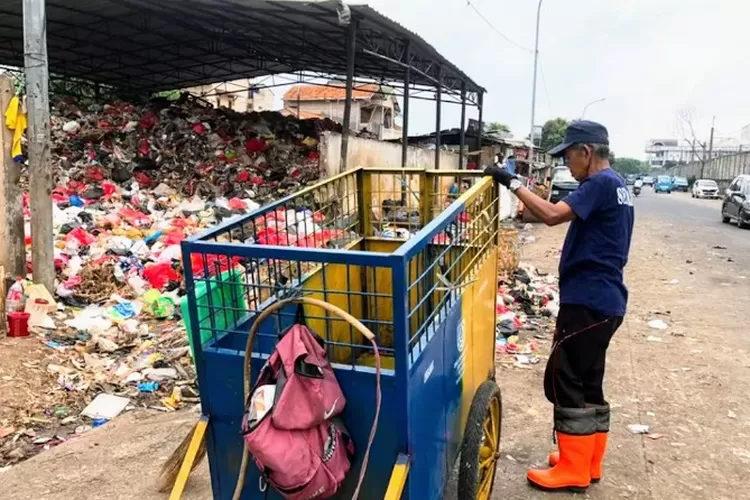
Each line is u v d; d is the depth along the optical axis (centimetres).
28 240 762
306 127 1823
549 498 350
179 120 1711
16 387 458
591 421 348
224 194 1407
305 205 330
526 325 705
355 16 1181
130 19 1554
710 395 505
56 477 360
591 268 331
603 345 339
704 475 379
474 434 283
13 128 616
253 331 222
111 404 456
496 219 349
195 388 481
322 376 207
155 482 355
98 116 1698
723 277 1033
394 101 4019
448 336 258
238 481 231
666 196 4509
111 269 727
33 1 607
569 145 334
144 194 1274
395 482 206
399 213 388
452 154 2358
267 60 2005
